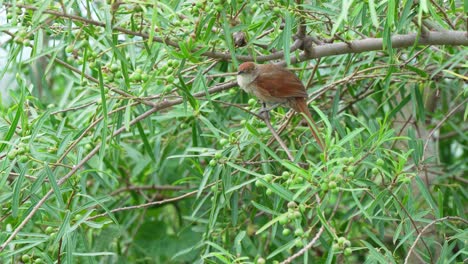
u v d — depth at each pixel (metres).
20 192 9.82
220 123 11.73
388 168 10.16
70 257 8.82
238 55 10.20
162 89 11.23
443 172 13.53
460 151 16.69
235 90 13.04
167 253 13.82
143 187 14.33
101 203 9.59
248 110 10.88
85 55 9.25
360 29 10.95
